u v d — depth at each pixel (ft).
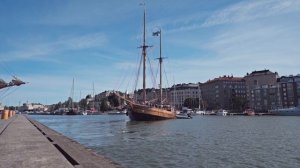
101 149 91.04
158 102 337.72
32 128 107.55
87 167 41.32
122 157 76.18
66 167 38.40
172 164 67.46
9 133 86.22
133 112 266.77
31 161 42.22
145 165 66.23
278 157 76.64
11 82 160.56
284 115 562.66
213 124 238.68
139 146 97.60
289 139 118.93
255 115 592.60
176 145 99.55
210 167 64.80
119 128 189.06
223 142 107.96
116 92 289.53
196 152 84.07
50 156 46.26
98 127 209.46
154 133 147.84
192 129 175.94
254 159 73.92
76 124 262.88
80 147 65.26
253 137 127.03
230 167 64.90
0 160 42.88
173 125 217.36
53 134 97.14
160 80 340.59
